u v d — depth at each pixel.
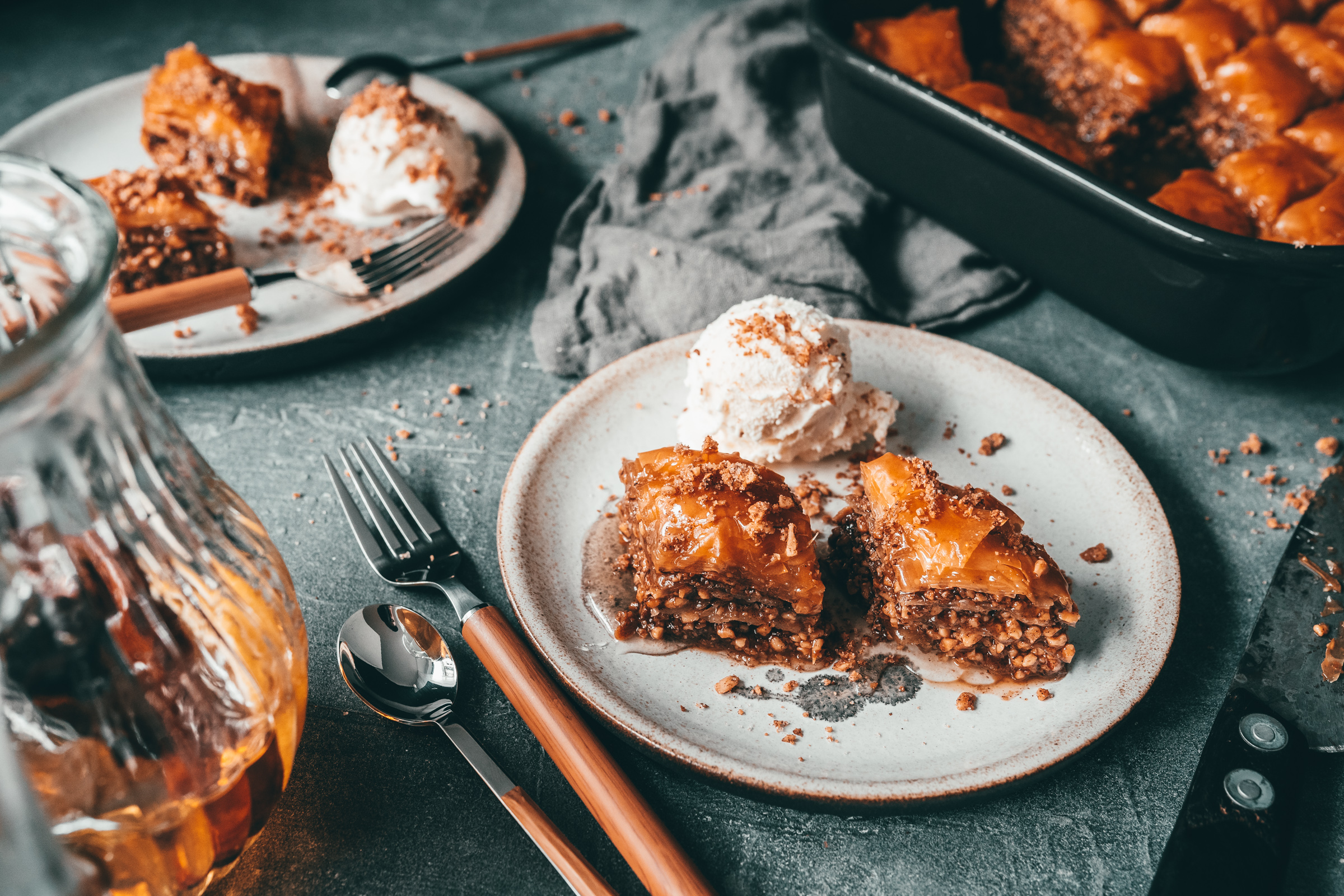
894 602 0.52
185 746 0.44
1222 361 0.59
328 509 0.57
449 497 0.58
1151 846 0.49
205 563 0.45
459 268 0.63
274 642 0.46
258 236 0.67
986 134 0.60
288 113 0.73
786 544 0.51
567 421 0.57
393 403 0.61
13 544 0.42
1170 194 0.65
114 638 0.44
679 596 0.52
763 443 0.57
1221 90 0.70
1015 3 0.75
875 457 0.58
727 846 0.49
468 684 0.52
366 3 0.84
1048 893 0.48
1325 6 0.72
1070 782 0.50
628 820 0.47
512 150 0.69
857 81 0.63
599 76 0.77
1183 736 0.51
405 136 0.66
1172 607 0.52
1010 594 0.51
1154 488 0.58
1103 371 0.62
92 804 0.44
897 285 0.66
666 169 0.70
